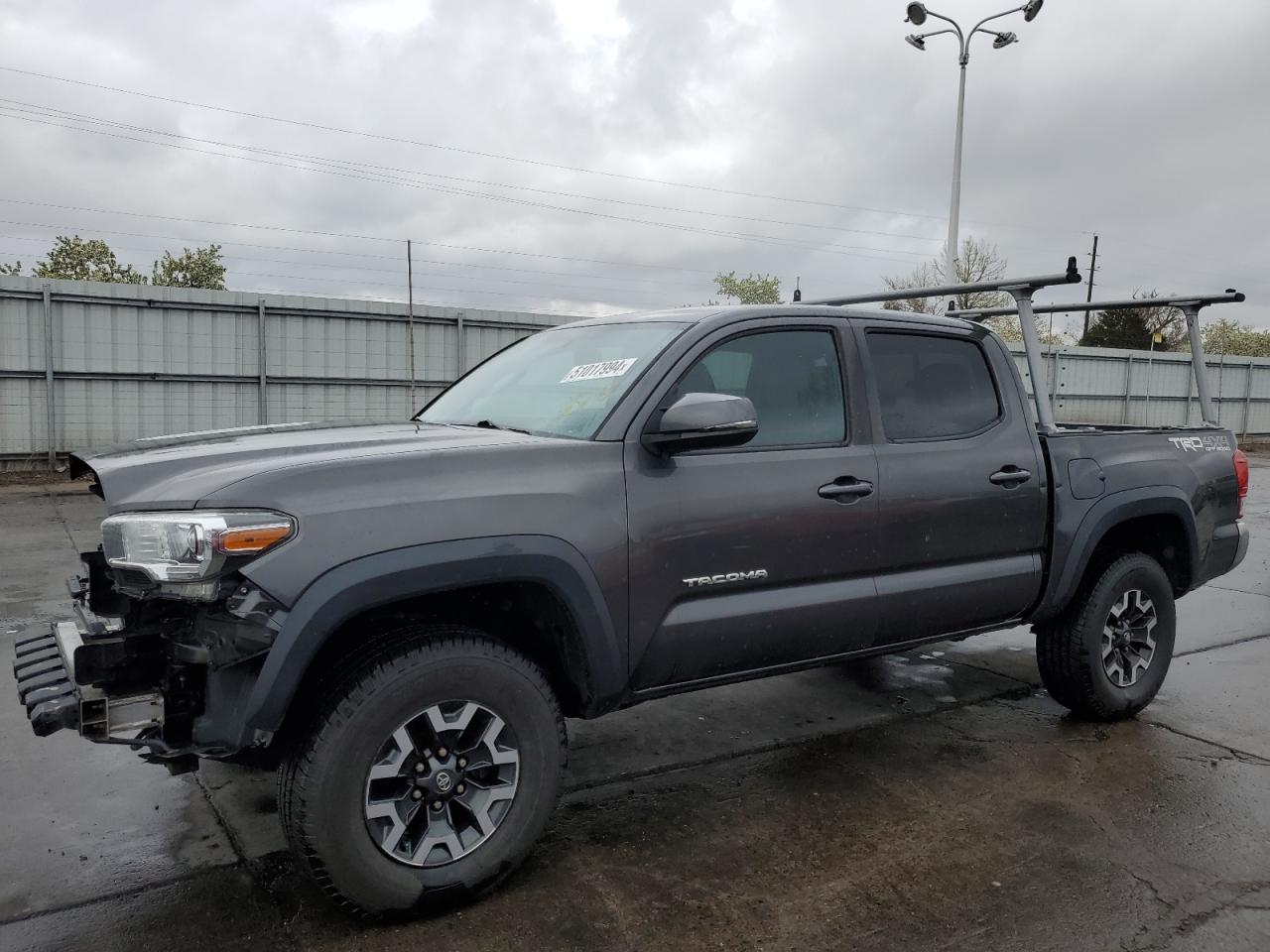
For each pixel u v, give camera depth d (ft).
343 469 8.51
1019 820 11.31
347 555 8.18
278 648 7.88
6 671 16.31
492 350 62.18
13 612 20.56
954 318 13.79
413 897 8.71
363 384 57.82
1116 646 14.69
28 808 11.31
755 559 10.64
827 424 11.61
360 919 8.86
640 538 9.83
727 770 12.84
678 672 10.41
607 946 8.59
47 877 9.69
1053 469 13.55
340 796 8.29
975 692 16.42
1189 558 15.53
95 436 50.47
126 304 50.47
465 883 8.98
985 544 12.77
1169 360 92.99
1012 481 12.97
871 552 11.63
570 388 11.30
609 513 9.62
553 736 9.48
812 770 12.85
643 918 9.06
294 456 8.85
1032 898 9.51
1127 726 14.75
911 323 12.75
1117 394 90.17
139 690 8.25
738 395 11.02
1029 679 17.21
